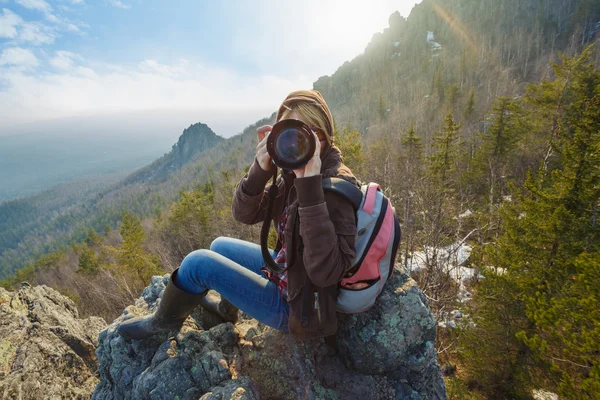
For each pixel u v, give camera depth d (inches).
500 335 324.5
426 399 74.7
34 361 153.1
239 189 62.4
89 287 933.2
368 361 71.7
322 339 78.0
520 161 855.7
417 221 438.3
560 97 643.5
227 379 69.2
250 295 65.7
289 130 43.0
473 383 358.3
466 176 753.0
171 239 1033.5
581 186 282.7
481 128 1513.3
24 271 1731.1
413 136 909.2
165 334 84.6
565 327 227.1
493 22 3553.2
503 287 309.1
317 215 43.9
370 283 56.3
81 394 154.6
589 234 271.1
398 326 71.6
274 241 281.7
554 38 2706.7
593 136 282.2
